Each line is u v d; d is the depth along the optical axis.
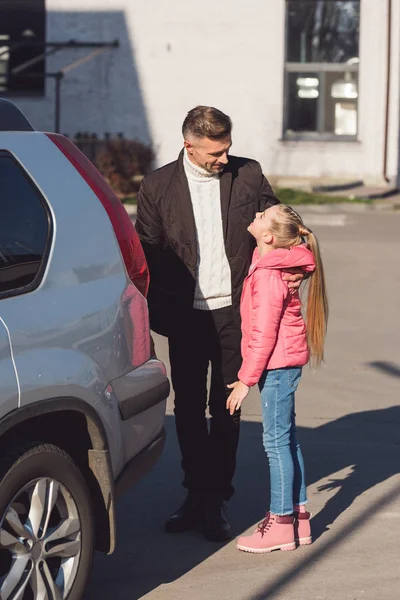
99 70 30.05
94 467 4.41
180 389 5.55
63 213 4.34
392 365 9.59
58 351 4.13
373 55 28.97
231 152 29.72
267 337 4.98
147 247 5.44
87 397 4.27
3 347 3.87
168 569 5.11
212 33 29.47
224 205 5.30
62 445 4.46
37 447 4.08
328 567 5.11
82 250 4.38
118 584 4.92
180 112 29.88
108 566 5.14
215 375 5.48
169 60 29.75
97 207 4.52
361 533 5.57
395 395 8.58
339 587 4.86
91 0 29.80
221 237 5.33
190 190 5.29
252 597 4.76
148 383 4.77
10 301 3.98
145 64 29.84
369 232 19.28
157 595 4.79
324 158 29.38
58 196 4.36
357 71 29.28
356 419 7.88
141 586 4.90
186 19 29.53
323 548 5.36
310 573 5.04
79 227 4.39
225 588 4.86
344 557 5.24
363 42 28.98
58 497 4.24
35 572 4.09
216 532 5.46
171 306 5.42
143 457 4.79
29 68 30.56
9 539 3.96
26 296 4.06
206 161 5.16
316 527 5.67
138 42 29.80
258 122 29.58
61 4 29.95
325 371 9.34
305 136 29.75
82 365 4.24
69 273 4.29
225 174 5.32
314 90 29.55
